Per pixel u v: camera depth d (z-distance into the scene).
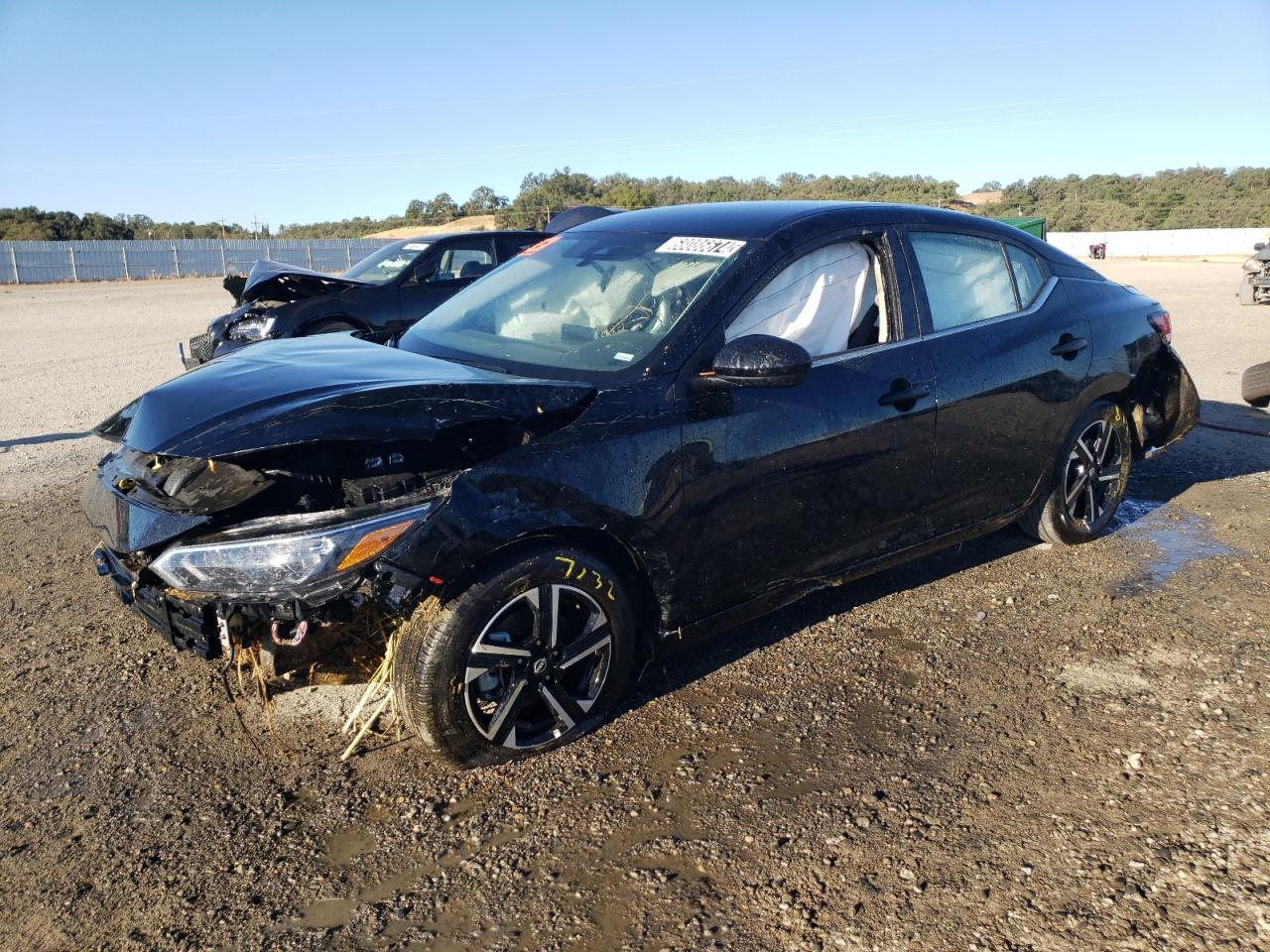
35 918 2.40
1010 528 5.09
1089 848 2.52
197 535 2.77
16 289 40.22
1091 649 3.68
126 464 3.22
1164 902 2.31
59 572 4.79
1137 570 4.46
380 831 2.71
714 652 3.75
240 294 10.45
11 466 7.09
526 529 2.78
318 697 3.45
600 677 3.10
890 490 3.69
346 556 2.56
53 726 3.30
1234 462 6.37
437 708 2.77
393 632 2.96
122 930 2.35
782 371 2.90
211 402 2.85
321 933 2.33
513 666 2.90
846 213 3.74
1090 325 4.46
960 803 2.73
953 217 4.14
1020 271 4.35
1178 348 11.45
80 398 10.06
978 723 3.17
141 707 3.42
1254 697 3.27
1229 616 3.93
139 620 4.16
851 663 3.61
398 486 2.74
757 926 2.29
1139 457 5.03
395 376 3.03
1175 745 3.00
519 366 3.36
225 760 3.08
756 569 3.37
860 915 2.31
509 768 2.99
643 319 3.35
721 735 3.14
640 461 3.00
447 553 2.66
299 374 3.04
